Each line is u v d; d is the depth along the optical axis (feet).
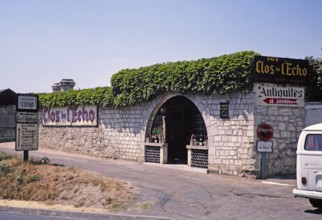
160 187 43.16
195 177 49.67
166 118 61.67
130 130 65.00
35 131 56.03
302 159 33.32
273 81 49.16
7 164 50.39
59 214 37.17
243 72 48.52
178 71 55.57
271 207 34.83
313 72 51.55
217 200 37.76
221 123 51.75
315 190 32.55
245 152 49.42
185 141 60.03
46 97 82.74
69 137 77.46
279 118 49.70
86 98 72.64
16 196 44.14
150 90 59.93
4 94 102.42
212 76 51.16
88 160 65.51
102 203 38.68
